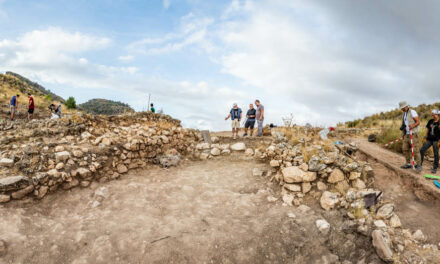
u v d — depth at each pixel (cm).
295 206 521
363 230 414
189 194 600
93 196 551
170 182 673
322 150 629
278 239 424
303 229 441
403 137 608
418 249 378
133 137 815
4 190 454
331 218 466
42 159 571
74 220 455
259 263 381
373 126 1420
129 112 1090
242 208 529
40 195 502
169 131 995
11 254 346
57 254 366
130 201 541
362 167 575
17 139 650
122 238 405
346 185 538
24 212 445
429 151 752
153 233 424
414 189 509
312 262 388
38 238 389
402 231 414
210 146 1048
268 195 582
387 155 748
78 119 809
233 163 888
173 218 478
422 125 1055
